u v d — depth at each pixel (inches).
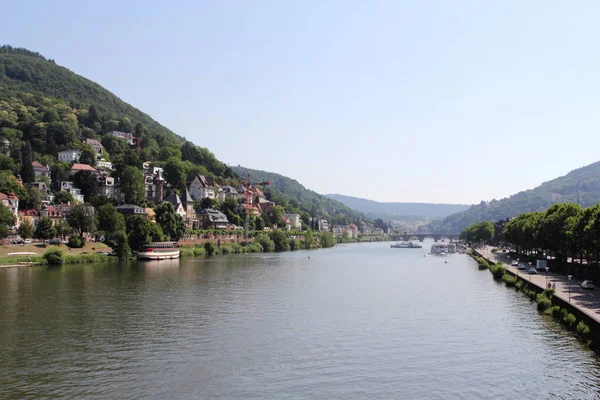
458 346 3363.7
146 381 2677.2
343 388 2620.6
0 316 4065.0
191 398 2472.9
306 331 3722.9
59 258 7790.4
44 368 2854.3
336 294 5452.8
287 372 2839.6
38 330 3646.7
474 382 2716.5
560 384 2689.5
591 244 5408.5
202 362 2987.2
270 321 4028.1
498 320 4128.9
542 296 4655.5
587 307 3875.5
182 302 4749.0
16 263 7396.7
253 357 3093.0
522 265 7642.7
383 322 4042.8
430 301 5068.9
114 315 4148.6
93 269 7268.7
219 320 4030.5
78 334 3550.7
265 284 6097.4
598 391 2598.4
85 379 2694.4
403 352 3228.3
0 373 2770.7
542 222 7490.2
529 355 3161.9
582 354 3176.7
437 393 2568.9
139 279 6259.8
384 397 2514.8
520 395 2551.7
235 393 2539.4
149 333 3602.4
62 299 4798.2
